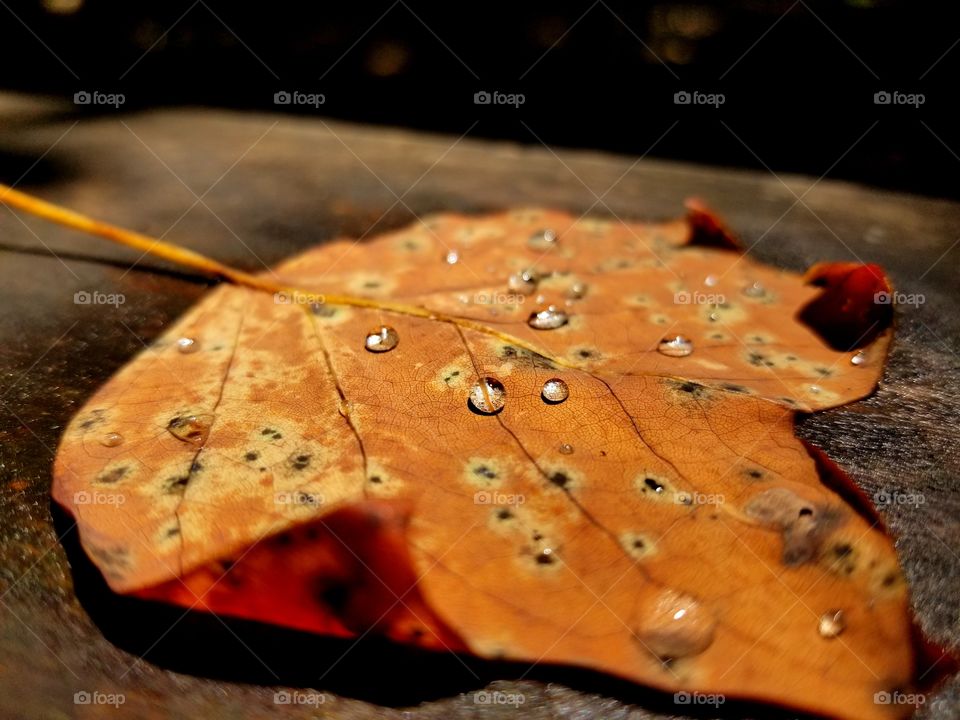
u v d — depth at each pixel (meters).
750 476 0.13
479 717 0.12
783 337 0.15
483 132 0.28
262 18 0.36
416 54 0.34
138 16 0.36
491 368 0.14
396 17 0.35
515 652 0.12
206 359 0.14
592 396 0.14
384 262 0.17
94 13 0.36
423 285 0.16
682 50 0.32
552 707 0.12
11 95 0.33
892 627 0.12
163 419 0.14
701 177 0.24
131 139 0.28
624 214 0.21
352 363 0.14
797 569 0.12
